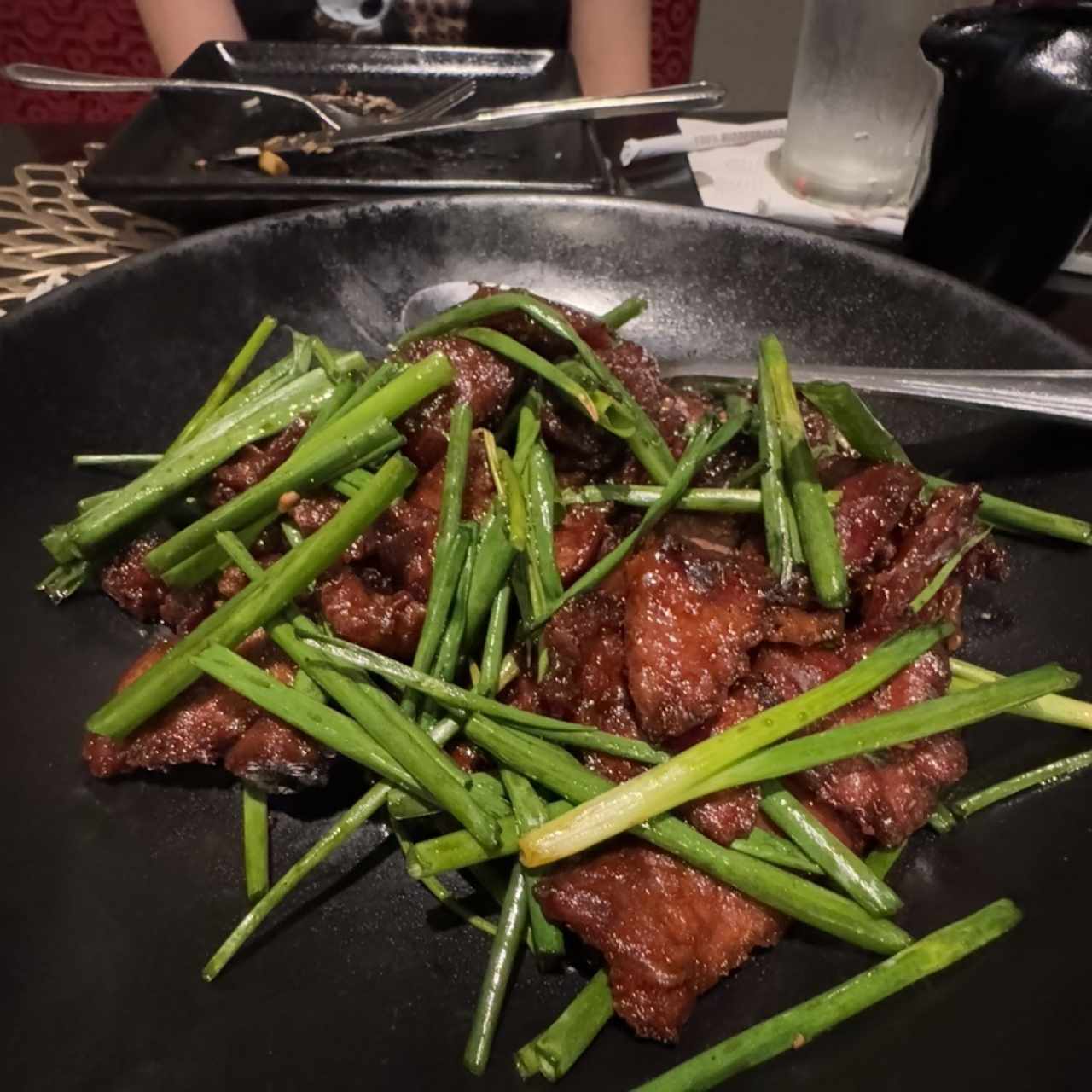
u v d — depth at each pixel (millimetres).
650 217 378
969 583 297
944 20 372
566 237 381
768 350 292
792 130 487
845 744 229
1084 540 292
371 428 268
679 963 211
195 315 341
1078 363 318
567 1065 203
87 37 853
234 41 577
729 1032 217
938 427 334
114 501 278
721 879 225
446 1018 220
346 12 679
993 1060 194
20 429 300
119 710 248
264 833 247
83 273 414
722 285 373
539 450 280
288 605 257
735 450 297
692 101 469
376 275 370
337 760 269
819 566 257
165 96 500
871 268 358
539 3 690
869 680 239
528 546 266
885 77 449
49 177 476
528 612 262
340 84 550
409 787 233
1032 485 313
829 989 217
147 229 444
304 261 361
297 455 268
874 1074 199
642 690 241
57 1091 196
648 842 232
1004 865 237
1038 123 360
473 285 374
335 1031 215
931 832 252
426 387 276
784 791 236
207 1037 210
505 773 240
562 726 237
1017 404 302
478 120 463
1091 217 385
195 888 239
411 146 474
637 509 290
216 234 347
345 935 235
